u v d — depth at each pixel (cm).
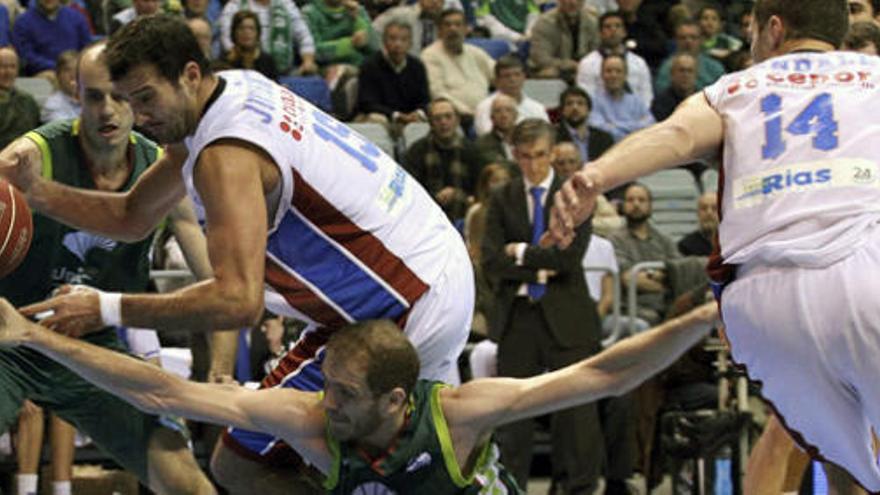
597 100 1489
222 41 1483
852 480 593
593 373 575
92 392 688
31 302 705
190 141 564
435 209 613
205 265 736
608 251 1162
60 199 641
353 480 585
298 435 581
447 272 601
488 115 1408
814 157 543
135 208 638
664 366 575
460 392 583
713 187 1380
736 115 556
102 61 664
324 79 1496
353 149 588
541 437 1147
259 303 541
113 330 707
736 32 1761
